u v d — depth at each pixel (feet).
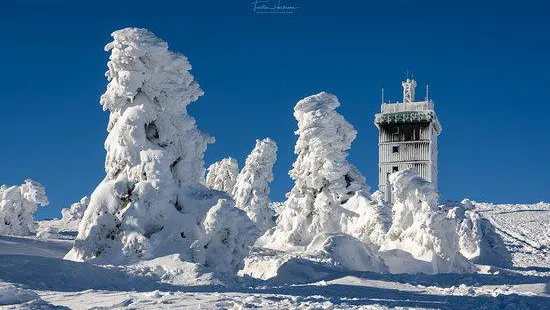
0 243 110.42
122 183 95.04
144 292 57.98
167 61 99.25
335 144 152.25
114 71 98.22
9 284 54.70
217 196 99.09
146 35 98.12
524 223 310.86
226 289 67.15
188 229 92.48
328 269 99.60
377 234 142.20
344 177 161.38
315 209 151.33
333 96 155.84
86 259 90.58
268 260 103.50
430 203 136.46
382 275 94.53
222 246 92.38
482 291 76.23
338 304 48.80
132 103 98.02
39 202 175.94
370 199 154.51
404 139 362.12
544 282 94.32
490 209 366.84
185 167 100.58
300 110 155.53
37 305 38.73
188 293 54.80
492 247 169.17
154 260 86.63
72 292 56.90
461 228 169.89
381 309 45.55
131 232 90.58
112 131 98.58
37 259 69.92
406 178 136.15
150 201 92.58
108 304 45.19
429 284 88.99
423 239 129.70
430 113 355.97
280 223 157.69
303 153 154.92
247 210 187.93
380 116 366.22
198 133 103.40
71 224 242.37
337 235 122.93
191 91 102.53
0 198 173.27
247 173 191.42
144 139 96.63
